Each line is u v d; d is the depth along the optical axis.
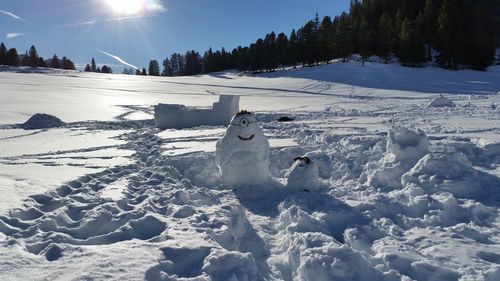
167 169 8.45
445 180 6.46
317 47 74.75
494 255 4.17
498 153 8.61
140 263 3.61
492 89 37.28
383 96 32.81
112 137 13.77
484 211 5.49
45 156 9.95
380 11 82.31
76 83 51.66
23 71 82.06
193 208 5.39
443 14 66.31
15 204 5.34
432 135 11.27
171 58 125.50
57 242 4.25
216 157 7.85
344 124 15.51
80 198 5.95
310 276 3.84
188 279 3.45
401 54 64.38
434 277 3.78
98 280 3.30
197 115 17.16
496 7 78.69
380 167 7.66
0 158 9.80
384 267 3.99
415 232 4.86
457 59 61.53
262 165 7.54
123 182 7.06
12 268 3.49
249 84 51.72
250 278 3.64
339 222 5.38
